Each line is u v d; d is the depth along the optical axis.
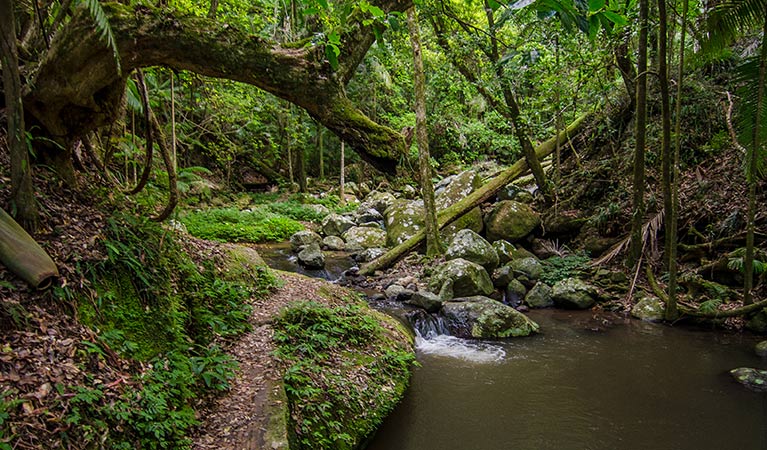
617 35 6.73
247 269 5.19
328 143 20.38
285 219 12.78
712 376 4.78
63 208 3.32
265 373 3.46
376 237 11.07
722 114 8.02
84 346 2.57
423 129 8.73
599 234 8.57
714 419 3.97
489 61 9.14
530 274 8.08
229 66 2.96
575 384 4.67
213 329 3.75
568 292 7.24
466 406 4.23
